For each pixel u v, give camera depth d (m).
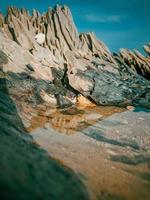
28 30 41.91
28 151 13.13
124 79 40.91
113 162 16.50
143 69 49.66
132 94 36.62
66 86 35.44
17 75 31.42
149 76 48.66
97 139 21.23
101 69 41.41
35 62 36.16
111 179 13.48
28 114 25.55
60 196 8.35
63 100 31.83
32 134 19.53
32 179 8.45
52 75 36.25
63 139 19.81
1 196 6.66
